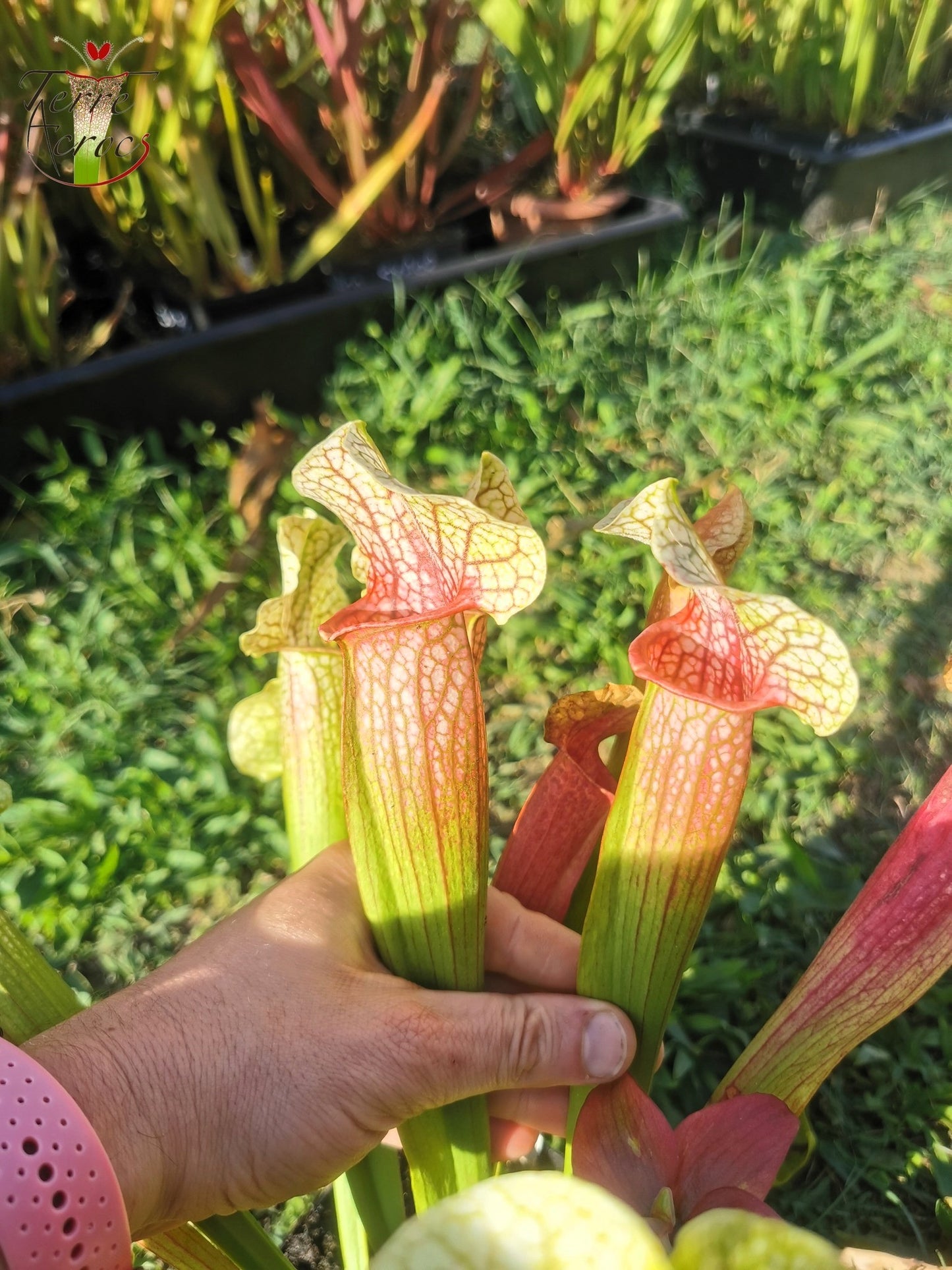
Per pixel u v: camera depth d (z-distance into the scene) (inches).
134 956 23.8
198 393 37.1
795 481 36.1
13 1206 7.9
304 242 42.6
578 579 32.4
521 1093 13.1
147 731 28.3
